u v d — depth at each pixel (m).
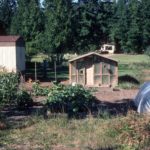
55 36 51.09
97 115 17.73
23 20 57.94
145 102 18.73
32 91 25.78
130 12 86.75
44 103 21.05
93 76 31.84
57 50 51.19
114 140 13.23
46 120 16.50
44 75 37.38
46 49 51.34
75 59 31.88
